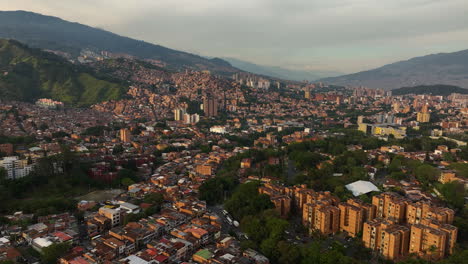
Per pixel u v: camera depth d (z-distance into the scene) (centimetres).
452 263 19325
